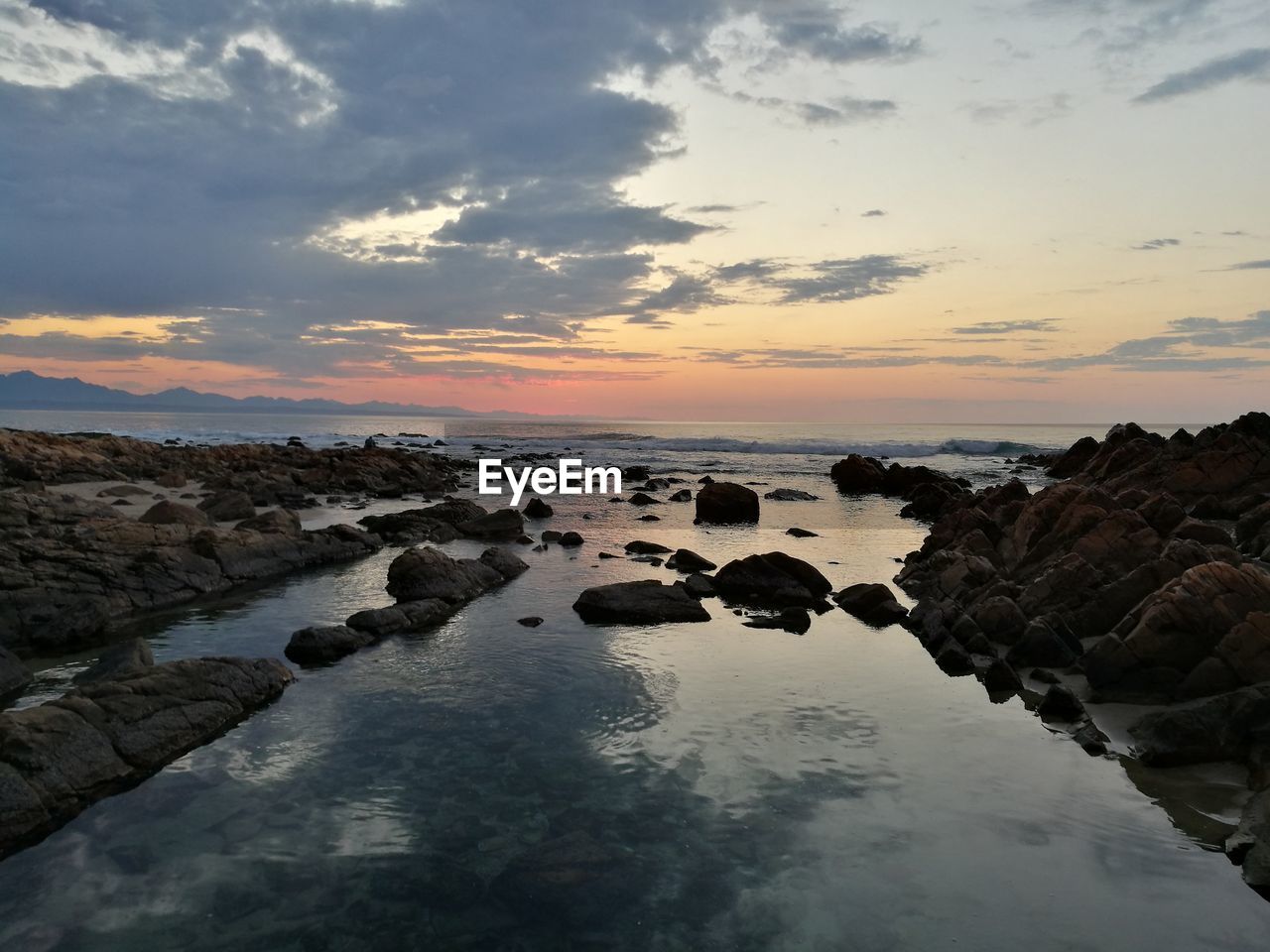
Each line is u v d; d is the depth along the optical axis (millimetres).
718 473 59250
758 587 19391
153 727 9945
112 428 124125
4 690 11703
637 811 8586
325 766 9688
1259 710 9539
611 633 15758
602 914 6820
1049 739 10461
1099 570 16000
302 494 39531
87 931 6586
